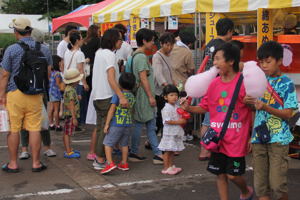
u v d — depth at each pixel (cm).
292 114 325
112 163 500
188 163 560
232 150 336
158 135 712
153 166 544
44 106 557
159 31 1037
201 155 571
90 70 791
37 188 456
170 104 501
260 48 330
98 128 532
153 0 898
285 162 329
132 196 434
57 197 429
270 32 604
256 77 304
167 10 760
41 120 516
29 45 502
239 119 334
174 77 640
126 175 504
